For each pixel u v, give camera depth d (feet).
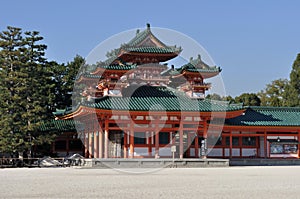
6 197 75.41
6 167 182.60
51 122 220.84
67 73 289.74
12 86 190.39
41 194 79.77
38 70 197.98
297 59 352.90
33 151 217.36
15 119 188.85
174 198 74.49
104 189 88.74
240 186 96.48
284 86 402.11
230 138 217.15
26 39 199.21
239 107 192.13
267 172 147.54
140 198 74.33
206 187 93.91
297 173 142.61
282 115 230.89
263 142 221.66
